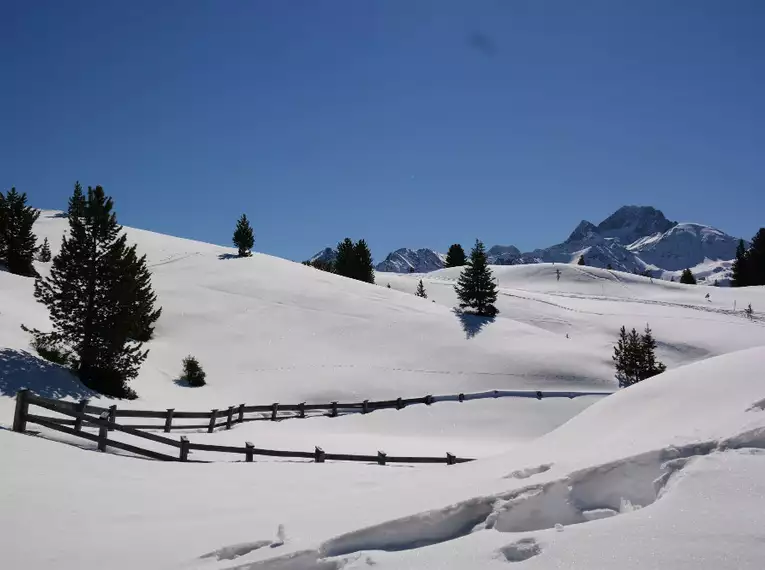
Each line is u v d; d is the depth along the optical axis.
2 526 6.23
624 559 3.77
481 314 50.00
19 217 35.72
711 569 3.47
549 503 5.21
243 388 30.67
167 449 14.16
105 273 22.48
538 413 28.58
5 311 25.53
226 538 5.66
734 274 106.94
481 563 4.17
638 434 6.52
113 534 6.14
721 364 7.52
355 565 4.53
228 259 53.59
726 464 4.91
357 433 24.53
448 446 21.34
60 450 10.26
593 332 54.09
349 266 68.19
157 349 33.44
